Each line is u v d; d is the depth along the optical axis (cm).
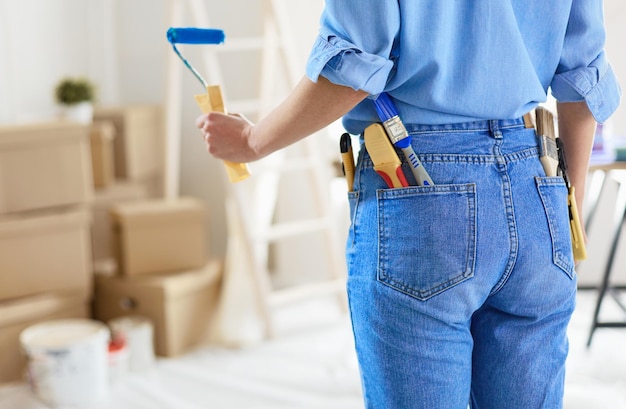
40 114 389
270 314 339
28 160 305
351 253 121
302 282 402
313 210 394
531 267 115
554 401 124
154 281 324
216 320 351
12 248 304
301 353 322
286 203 399
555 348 123
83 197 319
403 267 113
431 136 115
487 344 124
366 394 124
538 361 121
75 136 314
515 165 116
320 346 328
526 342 121
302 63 365
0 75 367
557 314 122
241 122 129
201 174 418
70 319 320
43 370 277
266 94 355
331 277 365
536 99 119
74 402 279
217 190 416
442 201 112
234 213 352
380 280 115
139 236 332
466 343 118
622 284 342
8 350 302
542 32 121
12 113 373
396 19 108
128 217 329
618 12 295
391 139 115
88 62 414
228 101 404
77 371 278
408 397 117
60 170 312
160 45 416
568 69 127
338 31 110
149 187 404
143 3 415
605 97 127
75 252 319
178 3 341
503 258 113
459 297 113
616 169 263
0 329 299
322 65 107
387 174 116
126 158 380
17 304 303
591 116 131
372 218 117
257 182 353
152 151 402
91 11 412
